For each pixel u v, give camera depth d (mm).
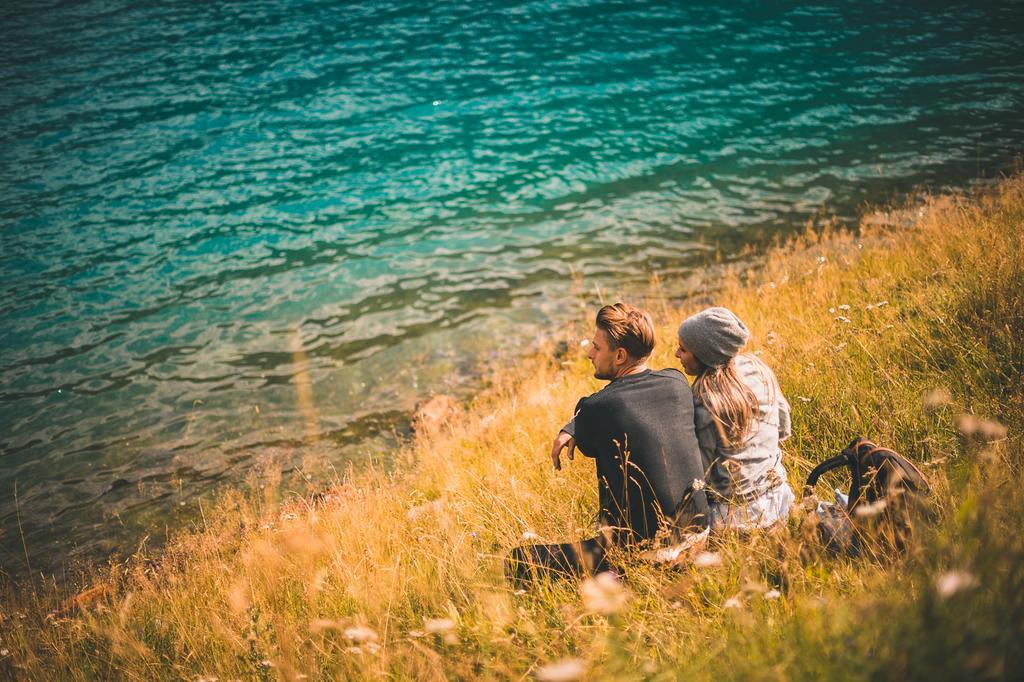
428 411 7875
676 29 24391
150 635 3998
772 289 8312
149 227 13289
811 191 13078
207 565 4980
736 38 23188
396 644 3230
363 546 4375
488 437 6504
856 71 19703
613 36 24000
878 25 23766
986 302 5473
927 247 8078
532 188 14195
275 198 14312
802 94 18312
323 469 7328
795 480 3996
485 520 4441
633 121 17297
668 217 12594
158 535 6562
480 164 15461
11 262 12180
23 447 8031
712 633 2670
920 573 2322
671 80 19891
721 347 3348
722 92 18812
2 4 29656
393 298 10734
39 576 6195
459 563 3758
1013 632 1830
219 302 10875
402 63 22266
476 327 9844
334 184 14852
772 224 11969
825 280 7996
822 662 2102
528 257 11641
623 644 2713
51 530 6809
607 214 12883
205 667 3447
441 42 24125
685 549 3215
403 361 9234
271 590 3824
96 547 6516
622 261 11242
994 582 1996
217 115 18812
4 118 18734
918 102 17141
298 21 27000
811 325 6387
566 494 4492
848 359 5242
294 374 9117
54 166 16016
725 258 10984
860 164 14016
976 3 25734
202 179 15289
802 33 23359
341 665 3148
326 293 10992
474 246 12109
